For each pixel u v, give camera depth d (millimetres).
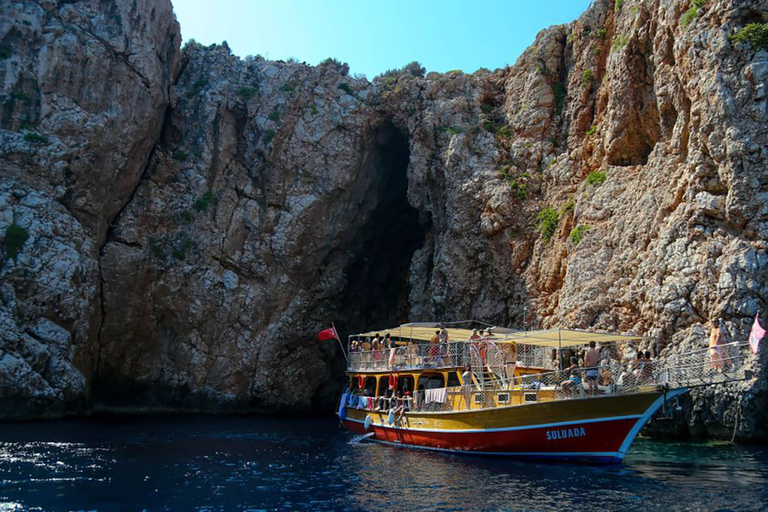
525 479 18922
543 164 42469
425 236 49656
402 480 19125
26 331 36250
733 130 28266
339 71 54781
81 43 42500
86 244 41000
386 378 33500
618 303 32781
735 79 28703
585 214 36625
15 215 37844
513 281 40000
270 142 48938
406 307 52938
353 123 50125
